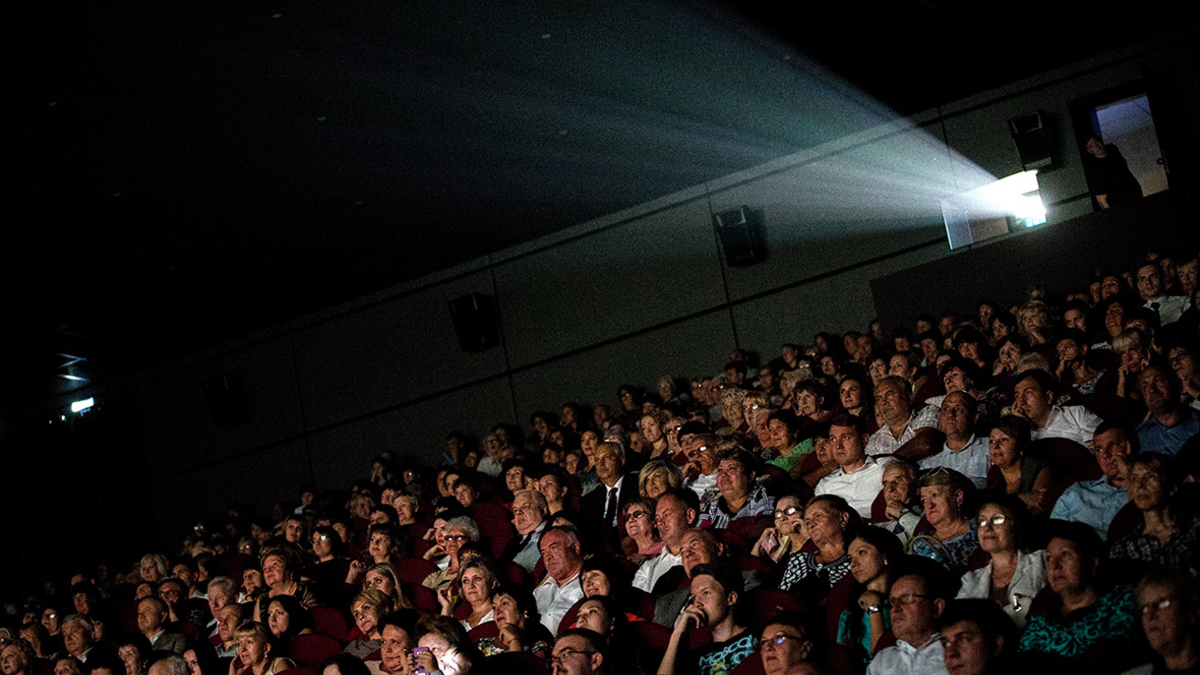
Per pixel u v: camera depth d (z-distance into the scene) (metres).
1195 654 2.91
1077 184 10.05
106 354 12.57
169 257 9.89
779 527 4.86
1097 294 7.93
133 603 8.13
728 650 3.97
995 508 3.84
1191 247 8.64
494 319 12.22
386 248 11.11
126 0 5.62
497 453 10.44
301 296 12.20
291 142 7.87
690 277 11.42
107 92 6.57
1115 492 4.23
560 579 5.29
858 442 5.50
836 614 4.00
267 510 13.09
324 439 12.91
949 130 10.48
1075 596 3.46
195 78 6.62
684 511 5.14
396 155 8.59
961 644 3.35
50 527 13.34
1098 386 5.80
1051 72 10.17
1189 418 4.57
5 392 12.94
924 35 8.34
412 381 12.57
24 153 7.12
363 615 5.43
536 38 6.99
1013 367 6.81
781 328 11.03
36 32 5.74
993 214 10.33
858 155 10.81
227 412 13.14
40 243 8.84
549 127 8.66
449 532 6.10
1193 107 9.75
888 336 9.44
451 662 4.39
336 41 6.48
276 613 5.77
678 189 11.34
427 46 6.79
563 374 11.90
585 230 11.89
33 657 7.12
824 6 7.27
